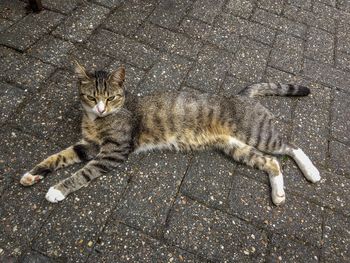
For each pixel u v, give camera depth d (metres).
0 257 0.46
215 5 0.94
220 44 0.84
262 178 0.60
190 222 0.53
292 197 0.59
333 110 0.74
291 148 0.63
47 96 0.66
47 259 0.47
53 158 0.56
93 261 0.47
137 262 0.48
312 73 0.82
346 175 0.63
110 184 0.56
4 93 0.65
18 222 0.50
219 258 0.50
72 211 0.52
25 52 0.73
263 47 0.86
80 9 0.84
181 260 0.49
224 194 0.57
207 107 0.61
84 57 0.75
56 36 0.77
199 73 0.76
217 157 0.62
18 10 0.81
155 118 0.61
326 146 0.67
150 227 0.52
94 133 0.60
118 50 0.78
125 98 0.63
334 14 1.01
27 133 0.60
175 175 0.59
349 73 0.84
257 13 0.95
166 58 0.78
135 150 0.61
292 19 0.96
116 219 0.52
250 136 0.61
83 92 0.58
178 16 0.89
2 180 0.54
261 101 0.73
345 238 0.55
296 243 0.53
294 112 0.72
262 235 0.53
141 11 0.88
